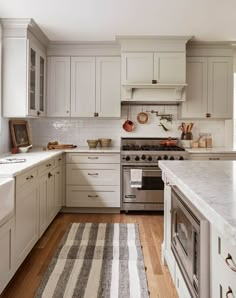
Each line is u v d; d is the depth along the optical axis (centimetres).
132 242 318
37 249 300
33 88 388
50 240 324
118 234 342
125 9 319
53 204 365
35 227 287
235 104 472
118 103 442
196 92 443
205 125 475
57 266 263
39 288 227
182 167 224
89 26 370
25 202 253
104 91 441
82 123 478
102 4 306
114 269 258
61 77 441
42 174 311
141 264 267
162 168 241
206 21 354
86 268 260
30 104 374
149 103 473
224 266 117
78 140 478
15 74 359
